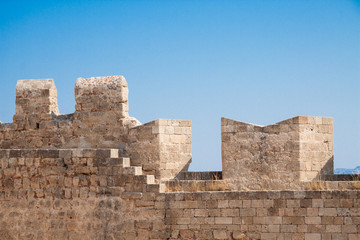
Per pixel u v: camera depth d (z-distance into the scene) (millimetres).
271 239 17953
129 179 19000
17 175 20078
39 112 21375
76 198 19469
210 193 18375
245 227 18109
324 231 17688
